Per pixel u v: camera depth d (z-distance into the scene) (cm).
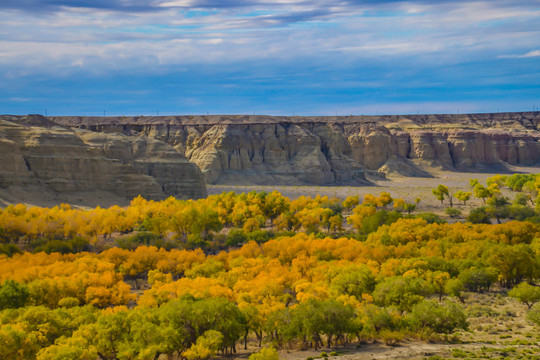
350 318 7175
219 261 11275
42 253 11500
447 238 12675
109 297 8988
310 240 12675
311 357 6488
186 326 6875
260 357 5888
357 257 11481
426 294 9344
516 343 6856
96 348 6353
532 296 8769
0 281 9450
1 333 6162
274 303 7881
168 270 11269
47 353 6012
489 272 9844
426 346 6819
